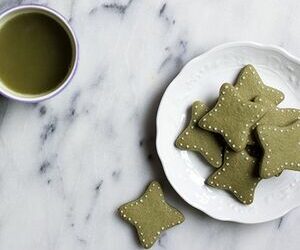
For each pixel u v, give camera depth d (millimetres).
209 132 494
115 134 506
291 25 521
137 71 503
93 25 495
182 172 503
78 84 498
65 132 501
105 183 508
